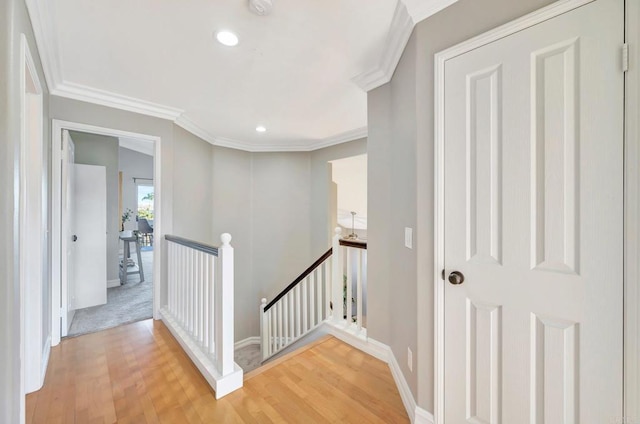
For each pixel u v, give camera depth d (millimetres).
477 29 1262
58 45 1832
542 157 1093
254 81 2371
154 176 3004
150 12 1528
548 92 1074
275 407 1643
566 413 1047
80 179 3270
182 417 1558
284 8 1501
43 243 1978
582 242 1013
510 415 1171
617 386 954
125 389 1792
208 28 1670
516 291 1156
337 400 1709
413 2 1409
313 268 2898
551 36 1065
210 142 4148
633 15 917
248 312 4668
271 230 4727
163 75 2258
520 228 1146
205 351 2078
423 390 1467
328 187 4496
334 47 1862
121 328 2727
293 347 3195
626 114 928
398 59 1829
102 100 2602
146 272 5590
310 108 3008
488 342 1229
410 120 1620
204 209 3977
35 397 1708
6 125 1084
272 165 4727
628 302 931
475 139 1265
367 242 2303
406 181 1704
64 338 2506
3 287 1074
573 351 1034
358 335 2387
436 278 1389
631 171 920
